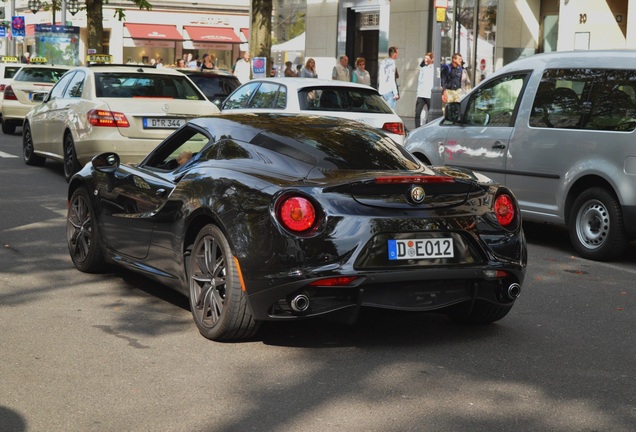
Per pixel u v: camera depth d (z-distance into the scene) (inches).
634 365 224.7
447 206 227.0
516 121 402.9
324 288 213.9
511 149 402.6
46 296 277.0
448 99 916.6
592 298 300.7
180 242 245.1
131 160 506.6
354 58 1245.7
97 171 297.1
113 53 2037.4
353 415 184.1
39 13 2229.3
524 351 233.9
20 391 193.5
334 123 262.4
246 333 229.9
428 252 222.2
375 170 234.4
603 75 371.9
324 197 216.4
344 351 228.5
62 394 192.4
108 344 228.8
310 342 235.5
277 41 1397.6
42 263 323.9
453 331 251.0
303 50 1342.3
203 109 522.6
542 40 995.9
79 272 310.7
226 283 225.0
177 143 270.8
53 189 516.7
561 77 388.8
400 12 1149.1
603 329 259.9
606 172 360.8
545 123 390.0
